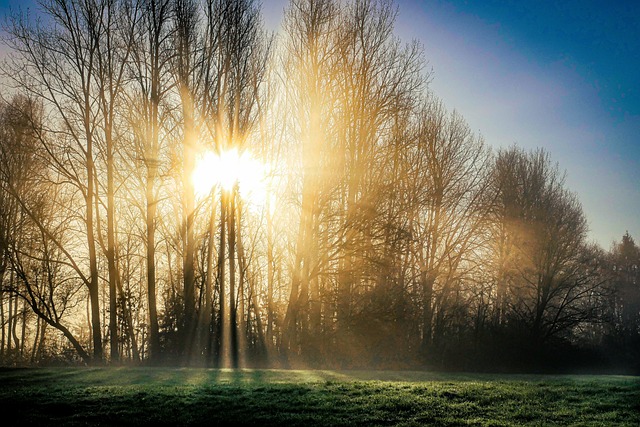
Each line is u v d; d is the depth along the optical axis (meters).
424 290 34.56
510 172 43.81
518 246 42.59
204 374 18.22
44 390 14.46
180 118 27.88
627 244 64.44
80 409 12.77
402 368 29.48
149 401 13.23
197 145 27.72
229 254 29.45
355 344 28.50
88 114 26.78
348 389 14.53
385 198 28.69
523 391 14.65
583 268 44.72
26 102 29.50
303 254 28.98
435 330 36.69
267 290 34.84
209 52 28.05
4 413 12.55
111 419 12.16
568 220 44.34
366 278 28.88
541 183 44.06
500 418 12.16
